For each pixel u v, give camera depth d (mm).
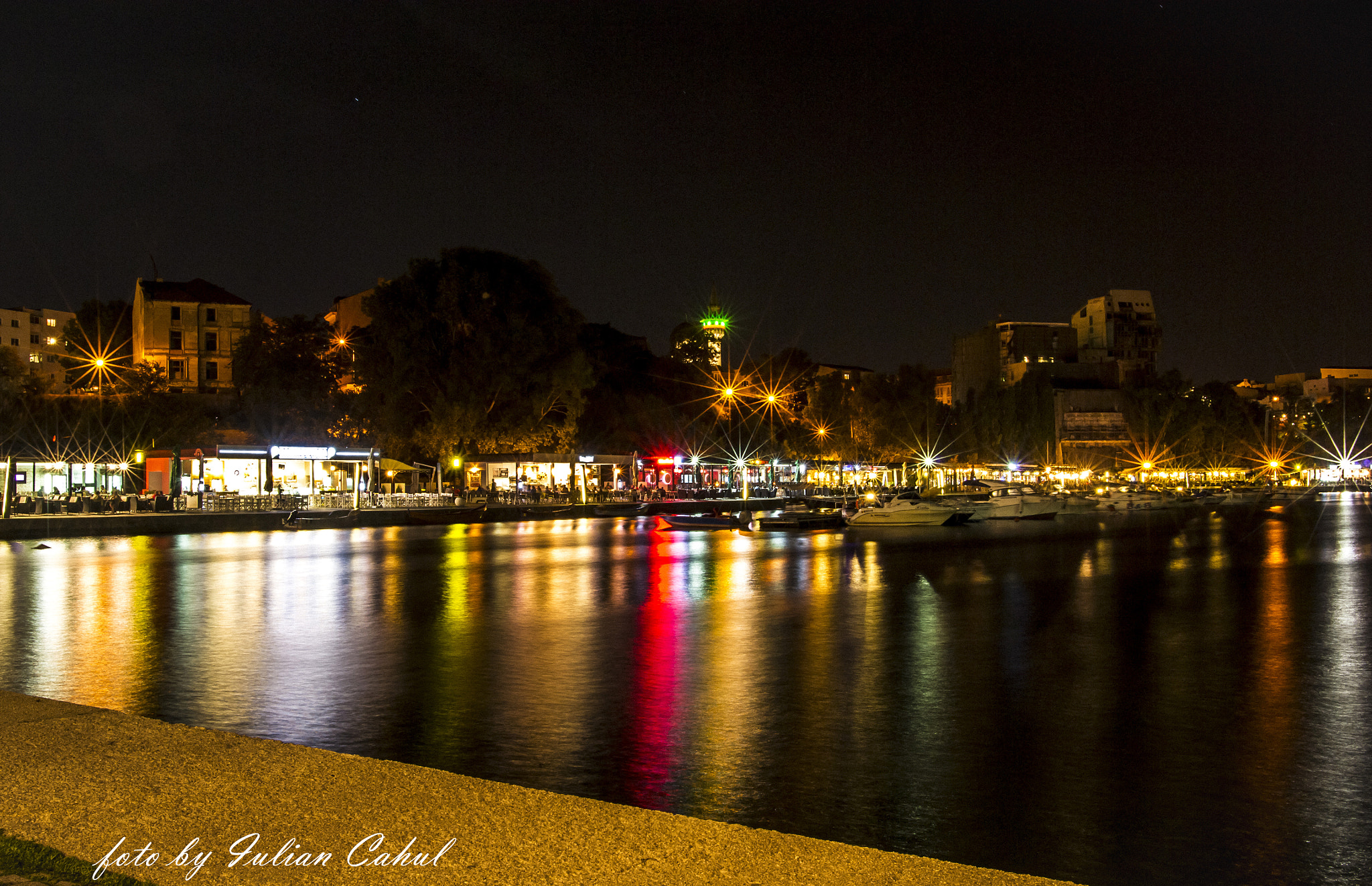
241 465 67875
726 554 44312
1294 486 171500
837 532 60750
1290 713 14672
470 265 79062
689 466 103438
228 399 94875
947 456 130250
